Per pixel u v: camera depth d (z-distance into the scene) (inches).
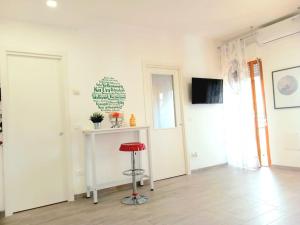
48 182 138.3
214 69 208.5
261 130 198.8
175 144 184.2
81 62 149.3
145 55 173.5
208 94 197.3
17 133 130.9
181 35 191.8
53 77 142.8
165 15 151.9
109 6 133.7
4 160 125.0
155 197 135.9
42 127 138.2
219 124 209.5
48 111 140.3
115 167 157.2
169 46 185.2
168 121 182.9
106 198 140.1
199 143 197.0
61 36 144.9
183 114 188.2
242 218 100.8
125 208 121.6
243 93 195.3
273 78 185.6
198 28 179.0
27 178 132.4
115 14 145.2
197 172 191.6
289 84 176.1
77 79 147.5
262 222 95.7
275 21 174.4
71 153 142.9
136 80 168.7
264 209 108.7
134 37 169.6
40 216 119.6
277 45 181.9
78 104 146.8
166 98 183.2
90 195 147.4
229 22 170.4
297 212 103.2
